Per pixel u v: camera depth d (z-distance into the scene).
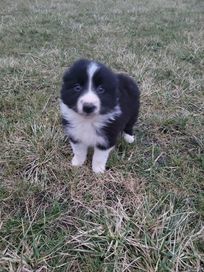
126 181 0.54
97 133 0.51
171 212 0.49
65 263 0.42
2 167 0.56
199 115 0.71
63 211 0.49
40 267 0.42
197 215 0.49
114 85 0.48
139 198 0.51
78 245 0.44
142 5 1.79
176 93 0.80
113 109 0.49
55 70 0.87
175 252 0.43
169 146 0.62
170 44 1.11
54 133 0.62
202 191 0.53
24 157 0.57
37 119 0.66
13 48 1.03
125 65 0.91
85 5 1.71
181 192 0.52
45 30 1.21
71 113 0.50
